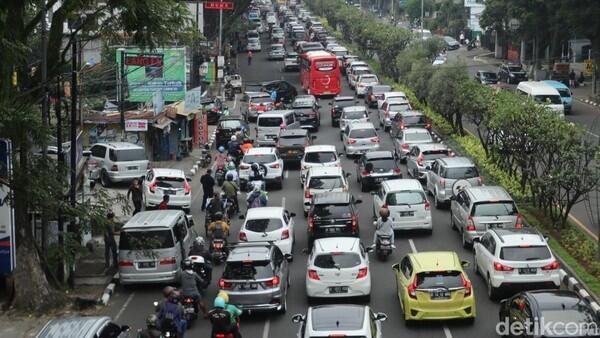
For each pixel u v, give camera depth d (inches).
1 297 1213.1
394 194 1512.1
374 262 1381.6
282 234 1365.7
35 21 1175.0
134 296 1243.2
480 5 6008.9
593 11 3341.5
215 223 1417.3
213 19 4057.6
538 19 3954.2
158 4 1139.3
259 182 1755.7
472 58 5206.7
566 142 1513.3
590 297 1161.4
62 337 818.2
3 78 1111.0
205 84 3454.7
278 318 1123.9
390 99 2839.6
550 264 1131.3
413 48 3636.8
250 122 3090.6
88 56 2363.4
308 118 2787.9
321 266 1143.6
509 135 1670.8
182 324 982.4
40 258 1202.0
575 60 4505.4
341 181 1680.6
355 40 5093.5
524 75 3966.5
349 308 903.1
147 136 2290.8
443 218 1667.1
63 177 1170.6
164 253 1240.2
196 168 2267.5
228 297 1075.9
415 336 1034.1
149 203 1756.9
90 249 1438.2
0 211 1139.9
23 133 1099.9
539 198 1610.5
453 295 1042.7
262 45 5900.6
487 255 1184.8
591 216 1601.9
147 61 2218.3
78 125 1551.4
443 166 1744.6
